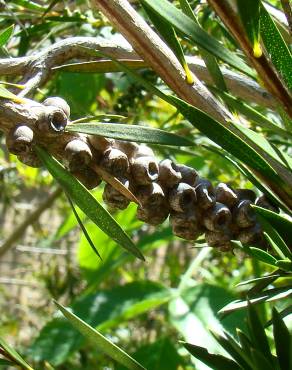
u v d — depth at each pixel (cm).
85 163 15
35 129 14
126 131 14
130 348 63
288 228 14
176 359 40
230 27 13
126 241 14
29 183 64
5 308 84
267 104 20
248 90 20
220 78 16
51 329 44
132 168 15
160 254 76
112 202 16
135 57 18
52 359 43
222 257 46
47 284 69
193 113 14
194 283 44
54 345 44
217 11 13
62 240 76
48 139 15
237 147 14
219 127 14
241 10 12
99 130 14
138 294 42
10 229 83
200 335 37
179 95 15
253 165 15
